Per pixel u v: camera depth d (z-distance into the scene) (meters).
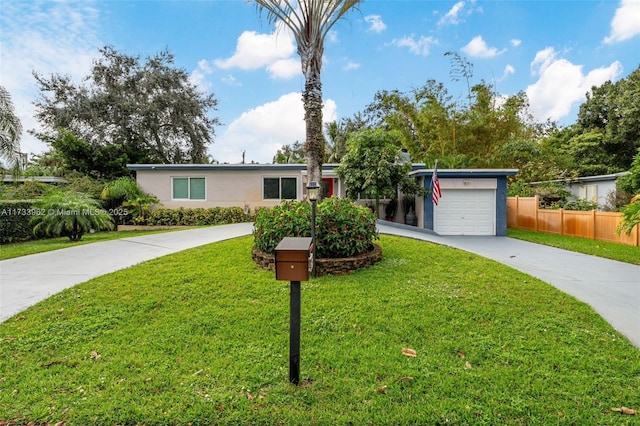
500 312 4.24
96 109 20.28
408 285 5.19
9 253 7.83
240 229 10.76
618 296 4.99
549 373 2.96
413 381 2.84
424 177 12.40
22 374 2.96
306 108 7.98
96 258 6.93
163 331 3.76
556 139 21.41
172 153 22.98
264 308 4.34
